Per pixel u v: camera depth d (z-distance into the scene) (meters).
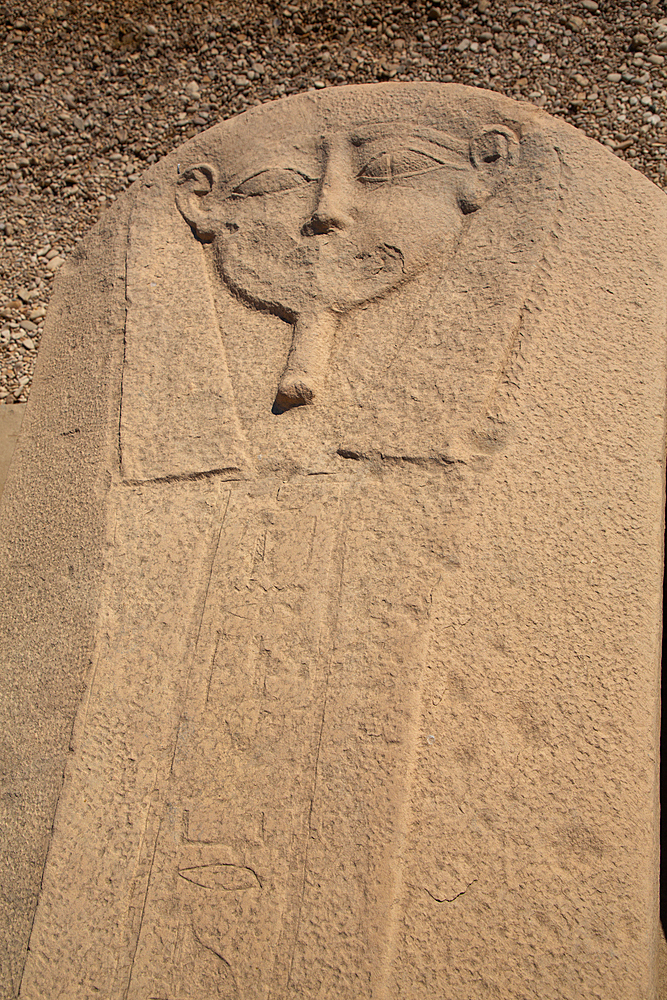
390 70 3.89
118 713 1.59
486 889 1.41
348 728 1.49
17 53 4.13
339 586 1.60
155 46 4.16
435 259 1.92
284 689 1.54
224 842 1.46
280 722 1.52
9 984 1.44
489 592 1.57
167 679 1.60
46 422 2.07
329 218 1.96
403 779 1.44
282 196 2.06
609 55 3.77
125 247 2.14
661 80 3.67
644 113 3.59
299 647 1.57
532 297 1.80
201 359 1.94
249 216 2.06
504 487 1.64
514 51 3.83
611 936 1.40
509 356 1.75
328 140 2.09
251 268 2.00
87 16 4.23
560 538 1.63
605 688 1.54
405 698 1.49
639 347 1.82
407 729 1.47
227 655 1.60
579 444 1.71
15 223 3.75
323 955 1.37
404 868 1.40
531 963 1.38
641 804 1.49
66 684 1.64
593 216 1.90
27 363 3.38
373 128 2.08
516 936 1.39
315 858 1.42
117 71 4.11
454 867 1.41
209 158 2.19
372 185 2.03
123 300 2.07
